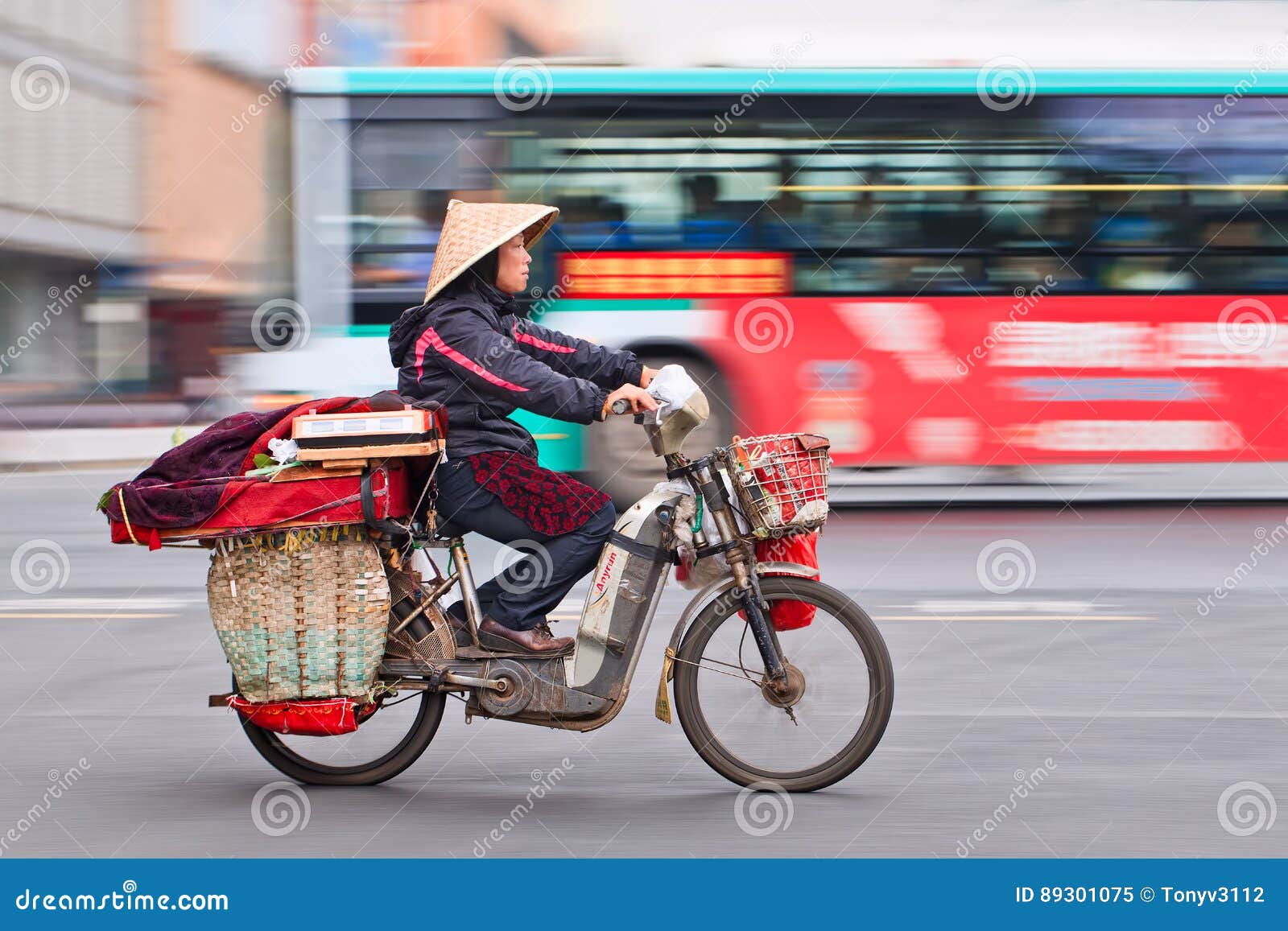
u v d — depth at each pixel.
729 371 17.45
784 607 7.34
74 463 28.23
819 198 17.41
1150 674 10.02
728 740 7.35
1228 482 19.61
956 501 19.53
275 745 7.54
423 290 17.61
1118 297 17.52
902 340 17.47
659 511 7.16
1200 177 17.53
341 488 6.89
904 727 8.69
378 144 17.56
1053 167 17.45
